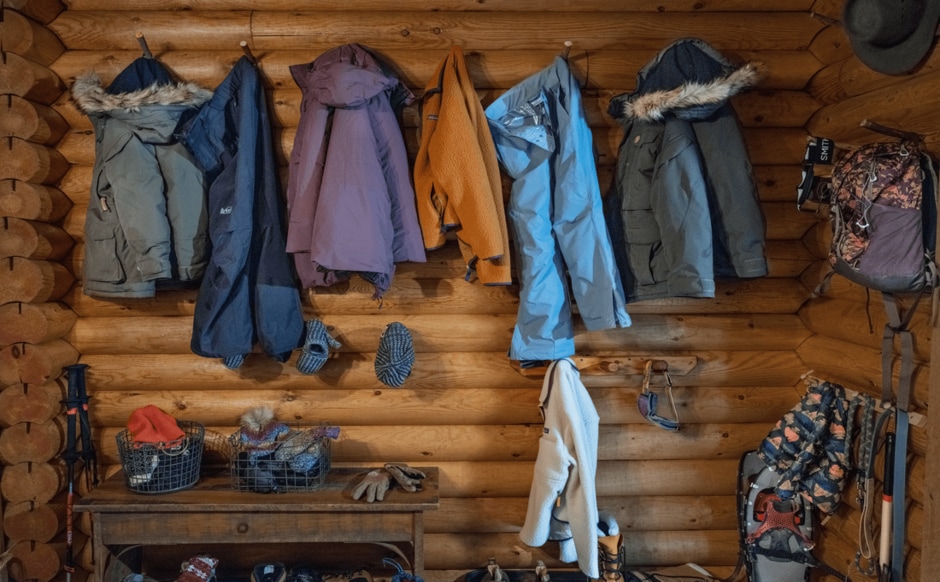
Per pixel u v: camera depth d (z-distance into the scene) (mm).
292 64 2957
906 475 2445
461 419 3139
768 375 3170
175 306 3059
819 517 2943
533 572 3082
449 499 3186
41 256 2873
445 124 2703
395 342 2863
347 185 2648
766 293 3156
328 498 2686
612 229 2963
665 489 3201
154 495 2691
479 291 3094
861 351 2730
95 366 3061
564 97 2861
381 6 2990
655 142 2816
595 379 3133
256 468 2717
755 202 2723
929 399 2254
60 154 2982
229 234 2695
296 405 3092
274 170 2889
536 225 2801
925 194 2285
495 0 3004
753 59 3047
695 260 2650
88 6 2969
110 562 2725
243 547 3111
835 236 2521
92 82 2756
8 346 2855
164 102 2723
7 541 2947
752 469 3033
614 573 2930
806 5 3043
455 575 3158
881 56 2416
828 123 2936
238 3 2967
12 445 2893
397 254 2816
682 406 3174
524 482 3156
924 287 2283
